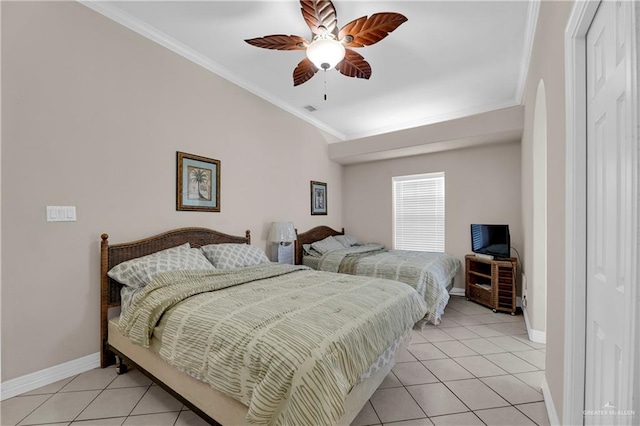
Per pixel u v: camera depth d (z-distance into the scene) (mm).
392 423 1611
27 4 1906
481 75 3252
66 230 2070
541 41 2018
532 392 1900
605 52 1011
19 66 1864
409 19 2346
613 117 944
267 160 3803
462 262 4438
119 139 2365
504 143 4098
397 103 4047
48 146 1984
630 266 756
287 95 3826
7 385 1809
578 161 1217
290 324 1405
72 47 2105
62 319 2047
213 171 3096
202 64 2992
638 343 734
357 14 2299
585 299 1210
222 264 2680
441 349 2545
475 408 1740
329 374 1171
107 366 2219
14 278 1844
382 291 2070
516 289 3775
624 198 830
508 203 4098
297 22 2416
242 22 2430
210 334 1443
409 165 4930
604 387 1021
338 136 5359
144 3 2219
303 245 4305
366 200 5363
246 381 1245
